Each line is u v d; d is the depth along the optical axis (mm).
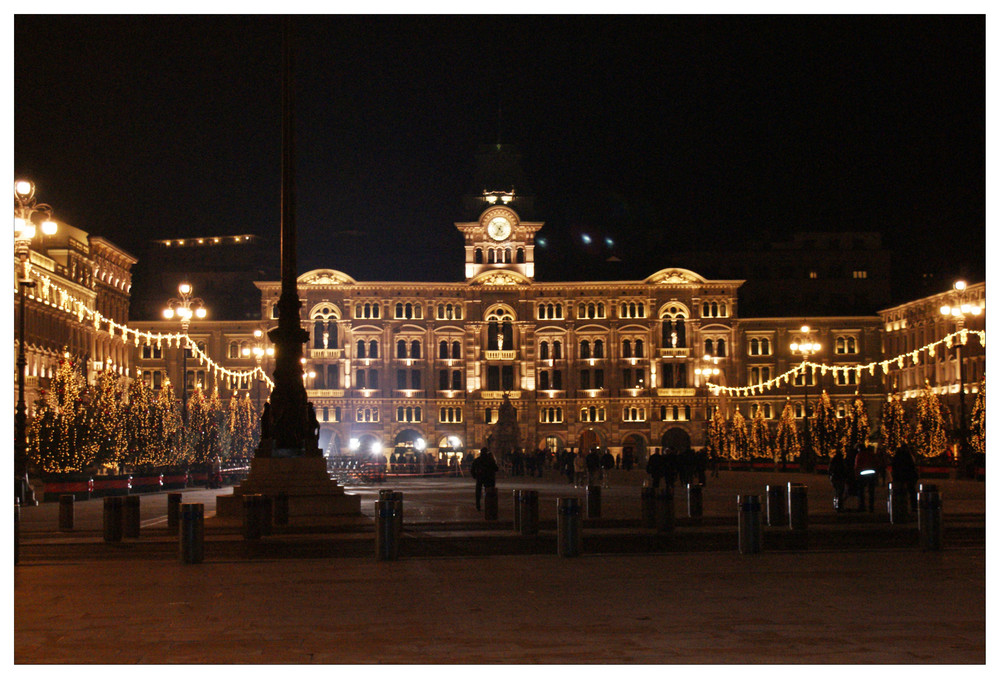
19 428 50906
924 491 26312
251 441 108562
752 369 155250
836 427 100812
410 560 25000
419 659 13633
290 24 41562
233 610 17453
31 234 49531
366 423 152500
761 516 25734
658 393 153000
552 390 153625
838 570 22250
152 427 78625
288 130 41219
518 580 21016
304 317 153750
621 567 23078
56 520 41594
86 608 17734
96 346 130625
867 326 155000
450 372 154250
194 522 24547
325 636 15180
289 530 35625
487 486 40000
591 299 154250
